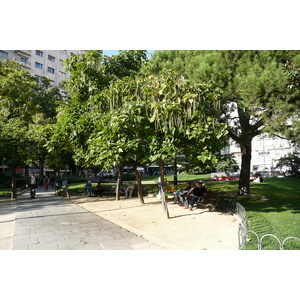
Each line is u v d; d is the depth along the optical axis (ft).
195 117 25.66
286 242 18.72
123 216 29.99
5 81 67.15
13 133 52.39
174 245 18.44
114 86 29.27
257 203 38.24
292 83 22.22
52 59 179.22
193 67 32.35
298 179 76.64
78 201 47.34
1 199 55.36
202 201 34.09
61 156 55.72
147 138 26.73
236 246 17.89
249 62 29.68
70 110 38.52
